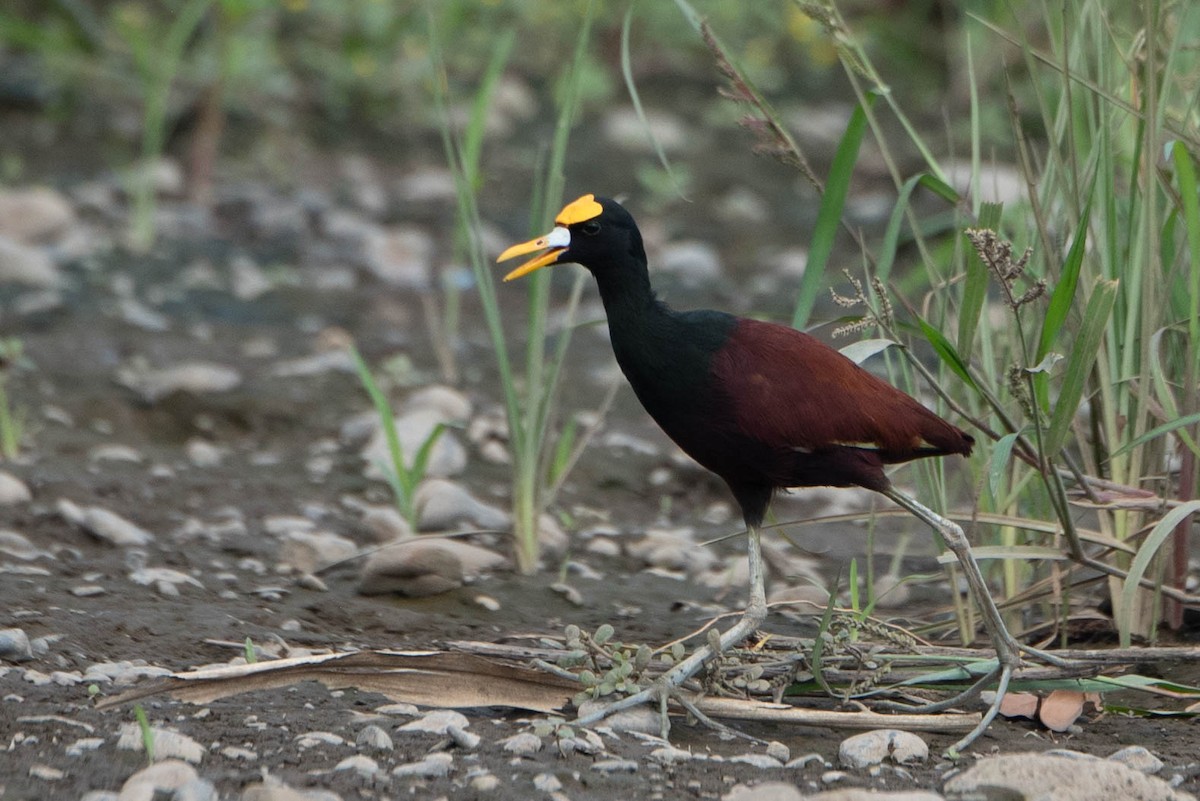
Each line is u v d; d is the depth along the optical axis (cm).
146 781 623
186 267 1830
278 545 1076
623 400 1552
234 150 2184
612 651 794
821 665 792
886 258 889
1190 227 848
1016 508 950
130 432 1349
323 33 2392
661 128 2412
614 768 682
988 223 804
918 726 757
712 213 2178
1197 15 1102
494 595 1005
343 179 2180
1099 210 936
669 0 2609
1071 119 880
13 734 680
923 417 789
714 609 1000
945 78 2548
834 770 703
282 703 750
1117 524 897
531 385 1052
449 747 696
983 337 927
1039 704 788
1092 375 910
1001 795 655
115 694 740
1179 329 905
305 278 1847
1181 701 809
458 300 1836
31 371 1448
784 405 770
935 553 1144
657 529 1202
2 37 2161
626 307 794
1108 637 916
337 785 643
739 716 758
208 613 890
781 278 1938
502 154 2300
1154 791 649
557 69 2538
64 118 2186
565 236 791
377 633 913
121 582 950
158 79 2025
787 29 2712
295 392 1452
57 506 1077
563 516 1188
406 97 2391
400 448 1170
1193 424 878
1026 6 2248
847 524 1212
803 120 2478
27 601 880
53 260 1794
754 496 811
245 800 610
